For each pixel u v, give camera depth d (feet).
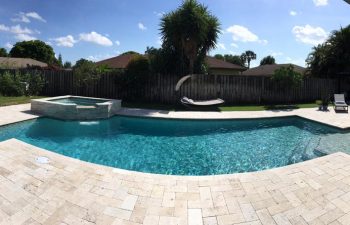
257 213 13.74
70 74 57.16
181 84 50.85
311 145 28.71
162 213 13.64
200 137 31.94
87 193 15.17
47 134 30.48
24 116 35.55
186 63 60.39
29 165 18.13
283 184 16.75
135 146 28.12
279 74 54.70
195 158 25.23
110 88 55.98
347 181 17.15
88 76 53.83
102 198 14.75
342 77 65.31
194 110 46.34
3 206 13.69
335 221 13.12
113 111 41.37
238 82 55.83
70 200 14.44
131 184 16.42
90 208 13.84
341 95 49.19
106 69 56.18
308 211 13.91
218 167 23.20
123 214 13.46
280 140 30.99
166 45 58.29
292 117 42.80
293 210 13.98
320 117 40.78
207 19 54.90
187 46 55.21
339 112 45.50
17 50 168.25
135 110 44.68
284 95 58.95
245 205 14.43
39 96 55.83
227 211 13.88
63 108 36.55
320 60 78.33
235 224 12.85
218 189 16.11
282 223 12.97
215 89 54.75
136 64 54.08
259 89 57.11
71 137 29.96
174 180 17.17
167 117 39.42
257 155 26.18
